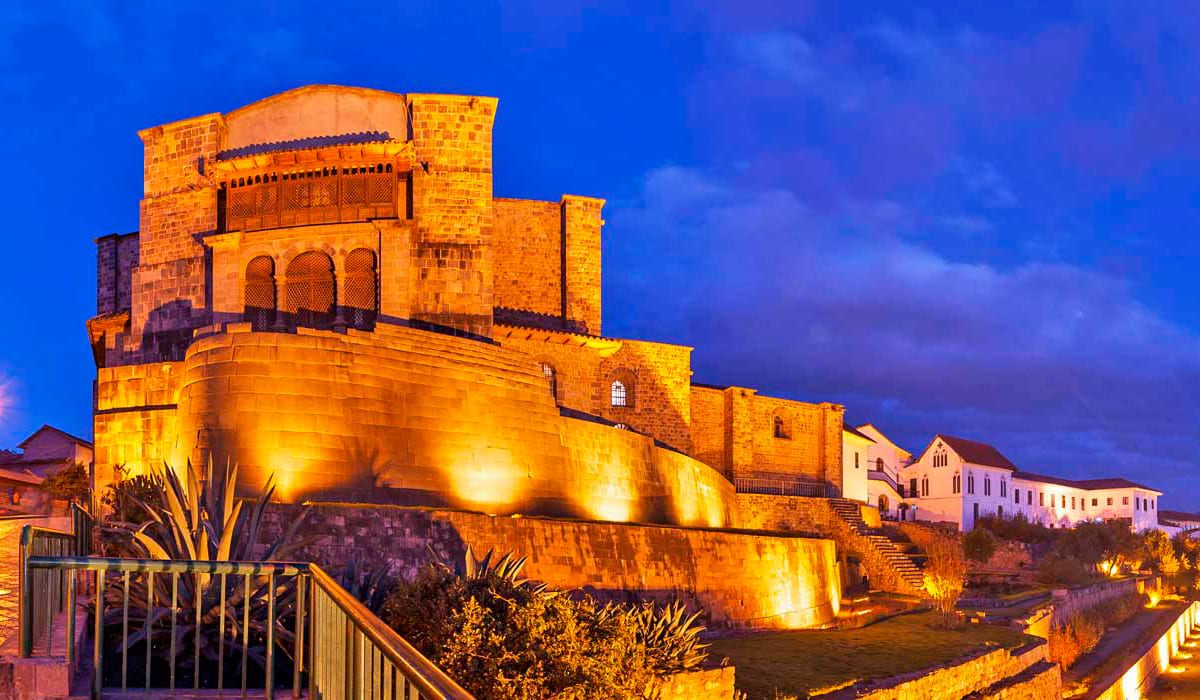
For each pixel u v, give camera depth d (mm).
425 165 34719
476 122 35281
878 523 58562
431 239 34406
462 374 28969
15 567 18547
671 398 44688
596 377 42375
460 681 12383
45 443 71375
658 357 44531
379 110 35469
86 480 55938
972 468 85750
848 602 39594
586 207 43844
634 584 26172
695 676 18484
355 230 34250
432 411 28094
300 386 26000
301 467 25562
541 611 13539
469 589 13938
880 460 85625
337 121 35625
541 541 24656
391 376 27453
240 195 35812
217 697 10055
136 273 36781
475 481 28578
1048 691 32344
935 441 86625
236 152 36438
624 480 34094
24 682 9477
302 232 34656
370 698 6441
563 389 41312
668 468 37094
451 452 28234
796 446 53312
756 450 51344
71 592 9750
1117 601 63531
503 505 29094
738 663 23891
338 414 26312
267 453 25359
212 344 26328
